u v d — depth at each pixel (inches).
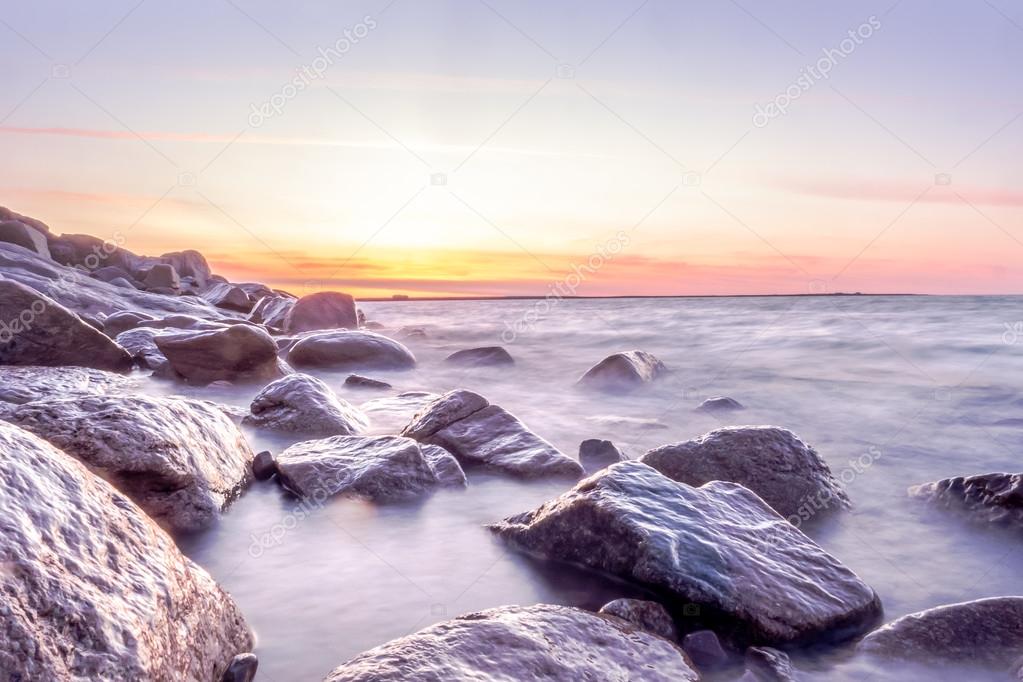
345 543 214.1
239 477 251.1
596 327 972.6
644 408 444.5
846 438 371.6
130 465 208.1
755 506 212.2
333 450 271.7
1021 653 158.1
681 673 143.4
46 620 103.5
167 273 1504.7
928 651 159.5
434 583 189.5
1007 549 224.7
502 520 225.6
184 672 124.4
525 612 151.9
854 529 242.7
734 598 167.5
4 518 110.3
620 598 173.2
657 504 197.9
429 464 265.9
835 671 156.7
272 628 165.6
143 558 129.4
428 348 822.5
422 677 123.8
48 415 213.3
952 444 355.9
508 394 499.2
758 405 454.9
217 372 454.3
